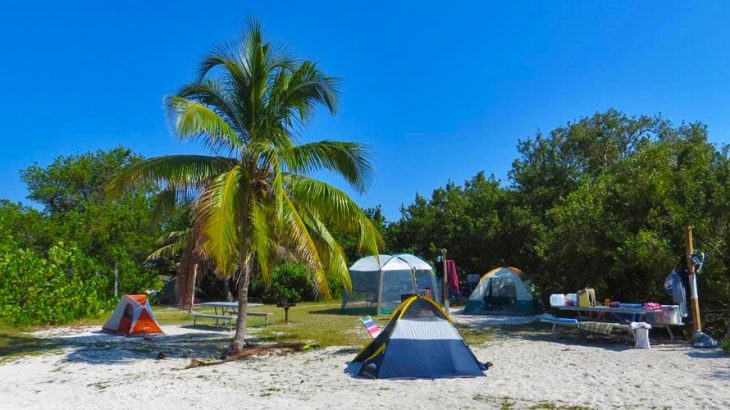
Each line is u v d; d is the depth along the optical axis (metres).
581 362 10.75
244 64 12.34
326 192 12.07
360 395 8.35
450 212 32.50
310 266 11.50
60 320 19.97
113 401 8.44
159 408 7.95
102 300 22.59
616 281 16.95
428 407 7.60
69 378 10.39
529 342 13.79
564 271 17.88
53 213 34.19
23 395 9.04
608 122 30.84
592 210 15.94
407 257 23.89
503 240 29.52
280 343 14.12
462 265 32.09
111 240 28.89
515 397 8.06
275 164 11.57
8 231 21.62
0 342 15.59
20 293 19.19
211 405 8.05
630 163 16.19
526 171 30.61
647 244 13.91
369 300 22.78
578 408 7.38
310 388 8.97
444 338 10.03
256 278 30.58
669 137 29.98
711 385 8.31
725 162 14.55
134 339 15.98
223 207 10.71
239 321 12.83
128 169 11.59
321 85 12.21
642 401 7.58
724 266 13.72
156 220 13.33
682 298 12.84
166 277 37.00
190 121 10.55
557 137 31.30
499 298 22.55
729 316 13.97
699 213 13.98
